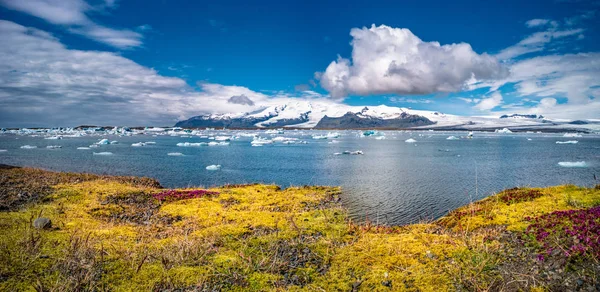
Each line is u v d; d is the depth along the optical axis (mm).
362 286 11914
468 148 122312
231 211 24234
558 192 23969
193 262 13484
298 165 70438
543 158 84250
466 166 68250
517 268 12242
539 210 19797
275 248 15695
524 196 23906
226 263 13586
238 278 12422
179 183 49438
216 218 22094
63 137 196375
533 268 12070
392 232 18875
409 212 31734
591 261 11734
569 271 11461
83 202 25359
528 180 51281
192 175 56906
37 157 82125
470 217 20984
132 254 13953
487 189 43656
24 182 33031
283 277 12766
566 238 13453
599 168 64750
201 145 136125
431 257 13867
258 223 20578
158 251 14539
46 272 11859
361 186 45438
